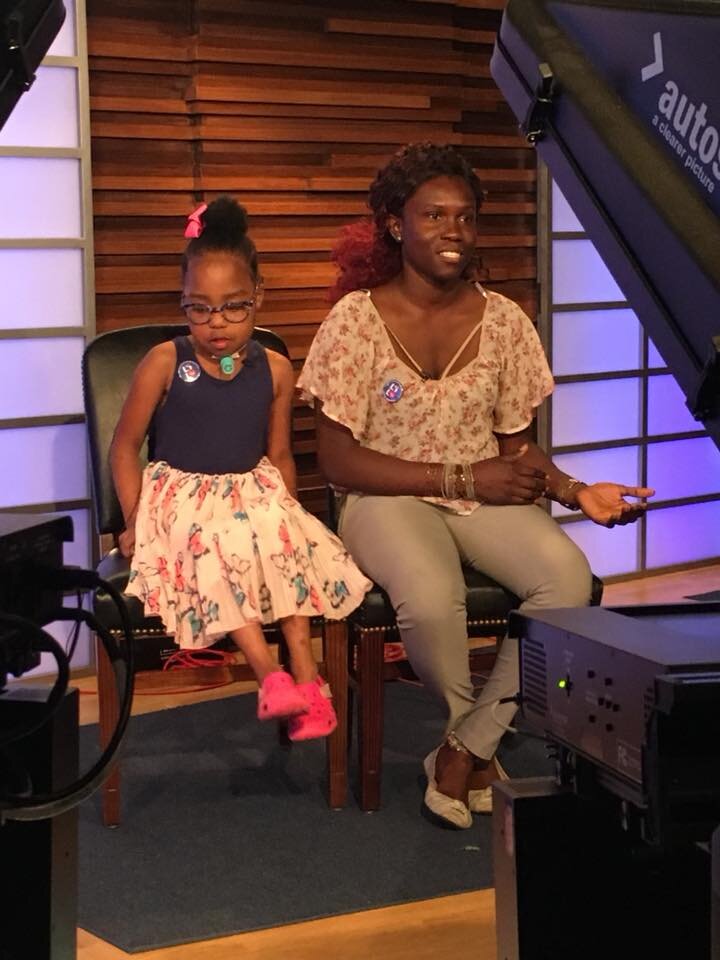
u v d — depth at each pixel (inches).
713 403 40.2
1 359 134.8
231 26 140.0
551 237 165.5
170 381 103.2
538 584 100.6
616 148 42.0
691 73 39.6
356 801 106.3
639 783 43.8
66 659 48.3
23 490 137.6
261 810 104.4
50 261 135.8
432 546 101.5
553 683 50.5
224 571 97.6
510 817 54.0
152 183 139.3
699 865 55.1
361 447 105.2
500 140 159.9
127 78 137.4
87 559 142.2
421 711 130.7
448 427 106.0
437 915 85.2
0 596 47.9
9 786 54.8
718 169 38.6
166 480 102.3
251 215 144.5
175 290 143.2
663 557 186.2
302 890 89.1
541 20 45.9
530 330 109.8
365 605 101.4
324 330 105.7
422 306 106.3
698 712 41.9
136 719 127.9
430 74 153.3
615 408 177.9
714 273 38.1
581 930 54.6
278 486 103.3
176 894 88.6
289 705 93.7
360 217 151.0
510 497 101.6
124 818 102.7
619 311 175.9
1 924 57.2
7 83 42.0
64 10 43.5
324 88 146.1
